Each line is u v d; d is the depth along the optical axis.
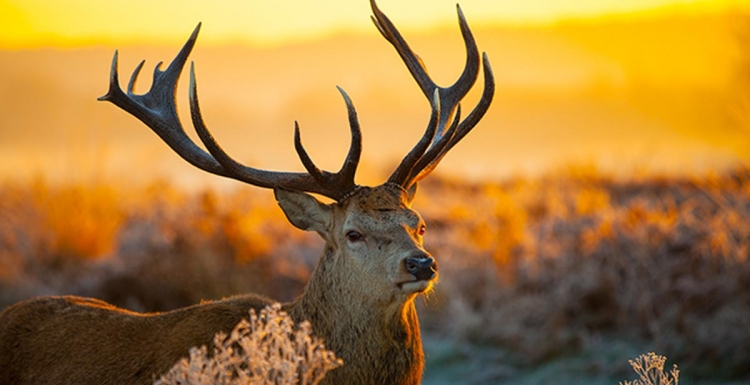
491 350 39.53
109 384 22.69
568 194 54.84
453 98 26.94
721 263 40.59
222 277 43.81
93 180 54.91
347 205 23.42
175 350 22.58
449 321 41.66
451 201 59.72
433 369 38.50
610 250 42.06
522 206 52.97
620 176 65.50
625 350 38.06
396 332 22.83
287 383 19.64
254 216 50.91
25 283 46.09
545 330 39.50
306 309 23.55
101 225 50.75
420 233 23.44
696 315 38.97
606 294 40.84
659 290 40.03
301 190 23.97
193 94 23.61
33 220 52.38
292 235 50.81
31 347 23.92
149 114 25.11
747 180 50.03
